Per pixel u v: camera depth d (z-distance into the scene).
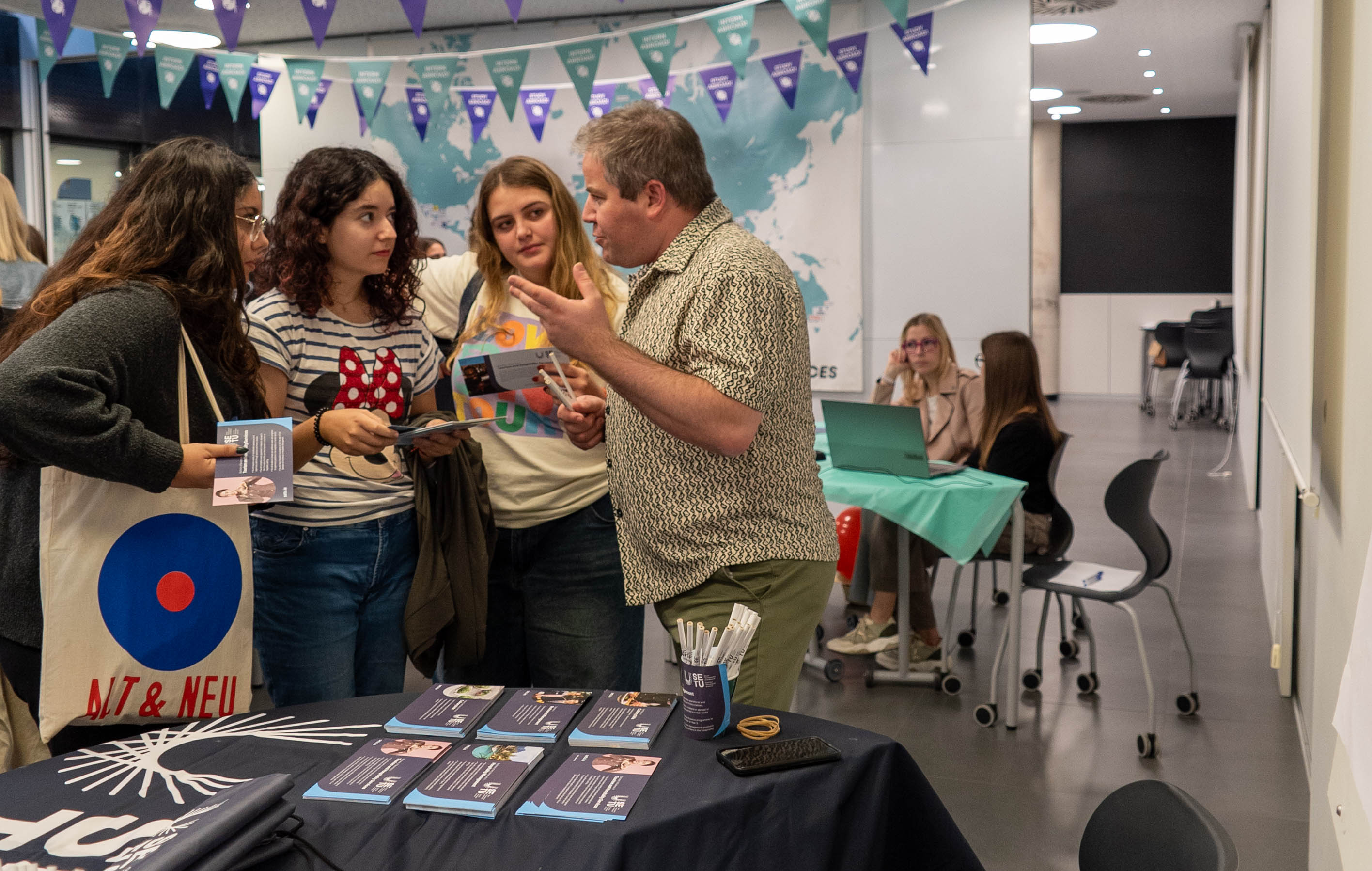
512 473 2.39
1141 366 13.05
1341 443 2.07
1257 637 4.42
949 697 3.80
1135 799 1.33
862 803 1.42
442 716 1.58
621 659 2.48
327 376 2.13
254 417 1.95
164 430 1.74
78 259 1.77
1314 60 2.42
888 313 5.69
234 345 1.86
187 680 1.72
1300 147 2.84
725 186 5.82
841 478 3.70
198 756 1.46
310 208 2.05
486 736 1.50
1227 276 12.94
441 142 6.17
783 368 1.80
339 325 2.17
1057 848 2.71
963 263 5.55
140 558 1.67
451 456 2.24
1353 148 1.88
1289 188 3.26
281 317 2.09
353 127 6.30
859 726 3.55
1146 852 1.28
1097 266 13.30
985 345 3.98
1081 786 3.07
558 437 2.38
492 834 1.23
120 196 1.78
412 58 5.07
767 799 1.33
